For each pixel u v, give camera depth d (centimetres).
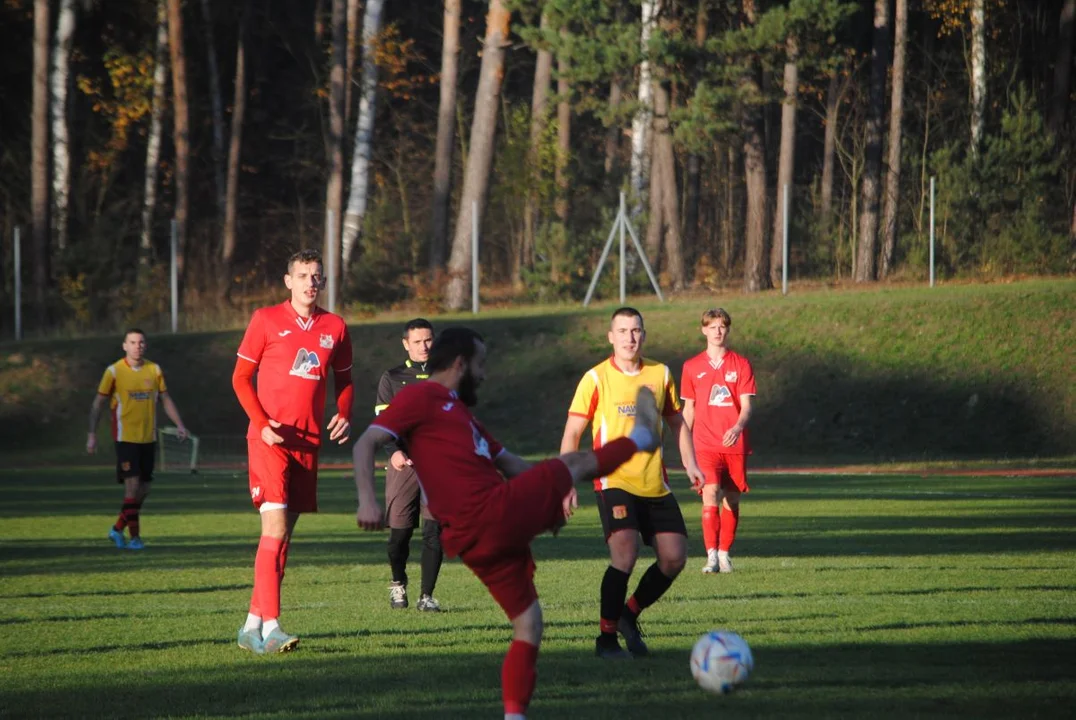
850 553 3453
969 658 1970
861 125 14700
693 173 12925
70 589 2892
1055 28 14450
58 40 12100
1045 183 11012
